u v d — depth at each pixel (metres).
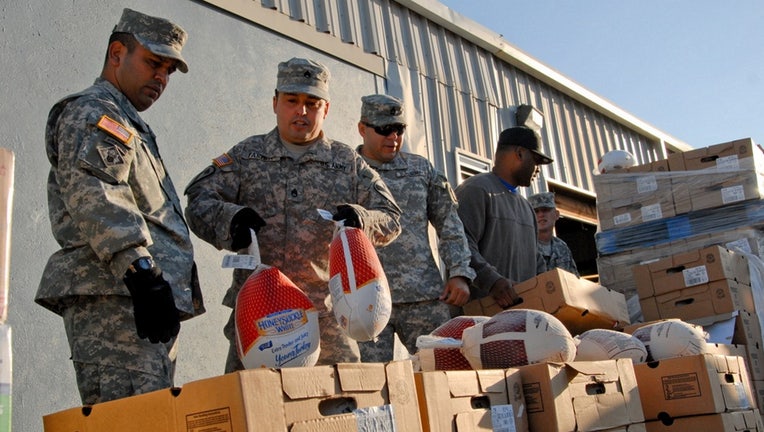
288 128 2.97
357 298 2.44
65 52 3.73
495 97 7.06
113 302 2.30
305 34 5.10
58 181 2.32
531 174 4.51
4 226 1.64
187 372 3.85
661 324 3.49
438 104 6.30
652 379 3.13
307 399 1.76
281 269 2.85
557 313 3.75
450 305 4.16
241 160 2.96
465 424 2.19
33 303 3.35
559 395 2.48
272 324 2.29
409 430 1.99
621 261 5.24
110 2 3.98
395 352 4.90
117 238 2.18
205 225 2.66
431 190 3.99
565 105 8.19
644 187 5.26
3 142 3.40
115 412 1.82
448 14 6.62
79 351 2.28
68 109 2.38
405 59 6.05
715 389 3.04
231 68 4.52
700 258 4.49
